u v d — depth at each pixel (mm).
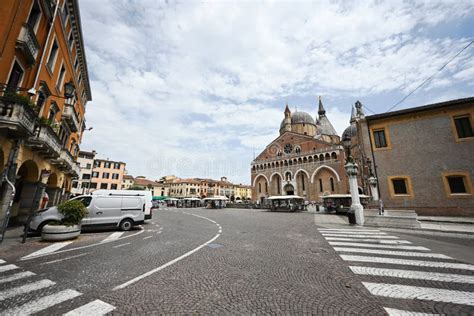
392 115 19203
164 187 90938
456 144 16750
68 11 16500
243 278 5297
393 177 18500
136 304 3986
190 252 7801
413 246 8430
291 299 4199
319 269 5898
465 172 16141
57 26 14727
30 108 9438
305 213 29281
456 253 7324
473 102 16531
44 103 13969
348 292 4477
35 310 3730
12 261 6656
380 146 19625
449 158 16812
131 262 6594
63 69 17156
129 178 79312
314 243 9227
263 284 4934
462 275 5281
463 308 3752
